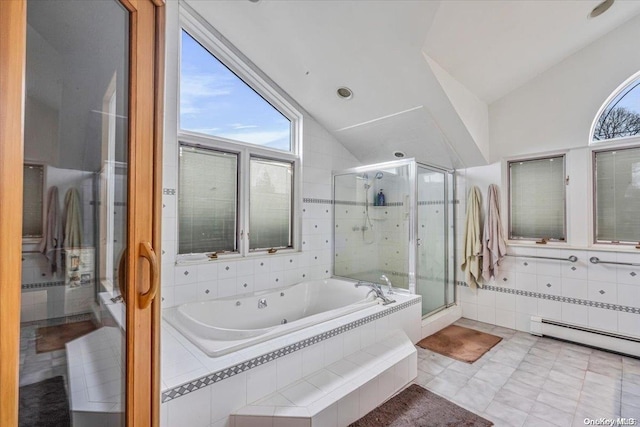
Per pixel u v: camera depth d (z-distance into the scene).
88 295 0.85
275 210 3.34
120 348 0.90
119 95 0.89
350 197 3.69
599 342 2.79
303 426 1.53
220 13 2.50
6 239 0.60
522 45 2.53
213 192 2.87
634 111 2.71
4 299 0.60
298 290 3.21
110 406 0.89
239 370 1.59
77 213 0.82
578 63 2.91
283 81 3.10
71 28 0.78
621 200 2.81
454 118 2.91
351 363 2.08
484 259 3.44
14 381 0.61
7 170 0.60
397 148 3.59
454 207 3.80
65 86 0.78
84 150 0.82
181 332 2.00
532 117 3.20
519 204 3.41
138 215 0.92
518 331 3.27
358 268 3.62
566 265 3.02
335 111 3.30
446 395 2.09
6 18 0.59
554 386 2.20
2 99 0.59
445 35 2.19
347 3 2.07
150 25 0.95
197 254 2.70
